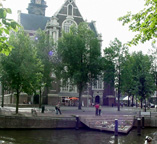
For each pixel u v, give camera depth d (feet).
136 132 110.11
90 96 241.76
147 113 135.95
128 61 187.32
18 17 254.47
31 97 221.46
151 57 202.28
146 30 37.17
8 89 133.08
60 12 246.47
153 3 35.88
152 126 126.21
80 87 180.24
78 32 186.91
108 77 184.75
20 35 122.52
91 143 82.89
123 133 100.83
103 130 105.40
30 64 119.75
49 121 108.68
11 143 77.56
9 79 119.65
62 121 110.52
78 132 103.81
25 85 117.80
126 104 284.41
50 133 98.99
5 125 103.30
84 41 176.35
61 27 244.42
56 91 226.79
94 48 180.04
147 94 165.37
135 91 166.20
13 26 25.96
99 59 183.01
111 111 159.94
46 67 168.45
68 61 179.32
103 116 120.26
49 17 271.49
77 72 168.45
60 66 180.34
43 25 260.01
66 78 183.01
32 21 256.73
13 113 116.47
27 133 96.78
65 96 231.30
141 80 166.71
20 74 115.96
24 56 118.83
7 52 29.66
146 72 168.04
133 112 151.74
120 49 185.78
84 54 179.73
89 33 184.03
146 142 55.21
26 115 111.14
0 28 26.32
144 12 37.35
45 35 177.58
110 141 87.20
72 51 174.19
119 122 118.42
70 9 251.19
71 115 118.11
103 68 184.03
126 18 41.91
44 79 169.17
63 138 89.61
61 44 177.58
